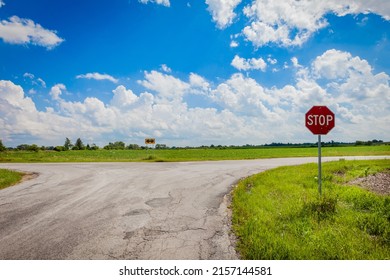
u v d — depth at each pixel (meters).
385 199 6.79
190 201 8.05
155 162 24.64
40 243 4.99
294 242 4.54
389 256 4.11
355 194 7.60
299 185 9.60
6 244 4.98
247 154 44.91
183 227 5.68
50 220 6.39
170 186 10.62
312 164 16.39
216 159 27.80
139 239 5.07
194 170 16.25
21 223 6.21
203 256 4.32
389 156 27.78
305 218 5.68
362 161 17.55
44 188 10.77
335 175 12.00
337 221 5.57
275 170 14.04
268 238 4.61
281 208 6.48
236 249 4.54
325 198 6.38
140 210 7.12
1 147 67.81
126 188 10.35
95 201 8.27
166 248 4.65
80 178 13.51
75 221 6.26
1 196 9.35
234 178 12.55
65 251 4.64
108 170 17.11
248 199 7.52
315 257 4.08
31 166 21.62
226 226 5.69
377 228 5.11
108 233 5.43
